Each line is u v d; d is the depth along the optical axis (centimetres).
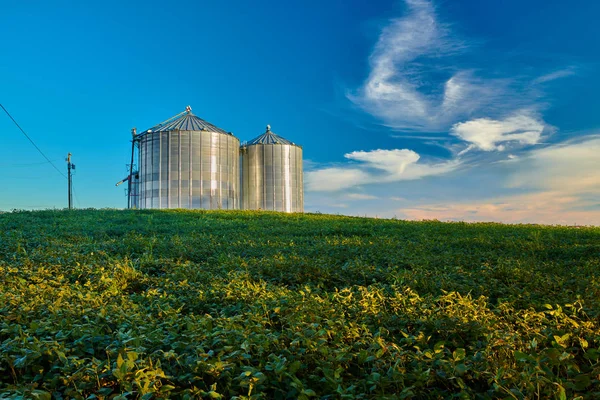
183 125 4000
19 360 378
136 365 370
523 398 339
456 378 374
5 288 711
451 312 546
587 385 360
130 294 796
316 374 406
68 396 362
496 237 1644
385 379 365
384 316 548
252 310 579
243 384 344
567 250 1241
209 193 3812
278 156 4509
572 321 493
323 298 677
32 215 2303
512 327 507
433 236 1697
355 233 1809
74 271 883
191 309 642
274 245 1341
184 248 1214
